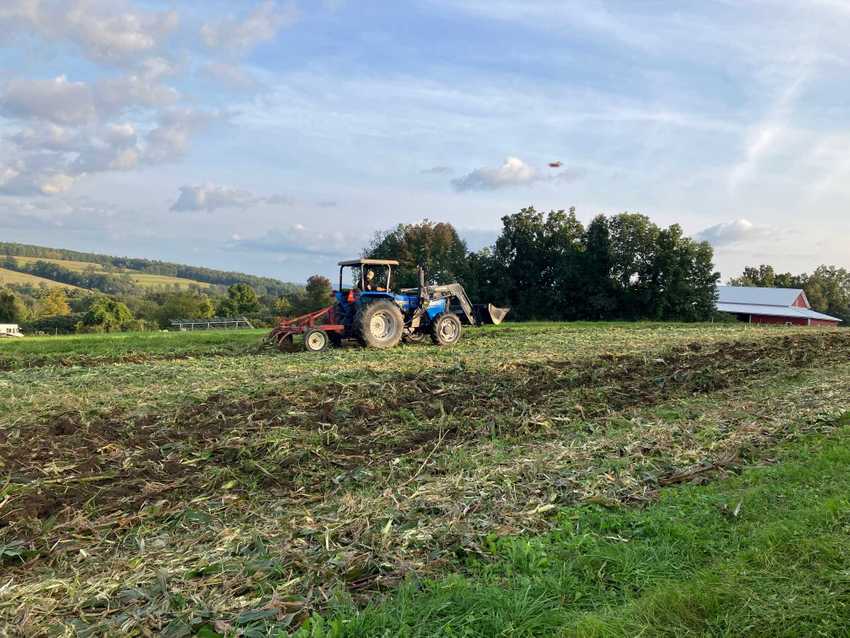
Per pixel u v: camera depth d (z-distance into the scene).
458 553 4.30
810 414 8.10
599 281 40.00
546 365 12.39
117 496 5.48
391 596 3.72
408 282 39.97
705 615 3.33
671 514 4.84
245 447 6.65
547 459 6.32
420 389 9.96
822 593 3.40
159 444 6.95
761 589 3.49
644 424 7.93
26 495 5.40
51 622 3.53
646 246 38.94
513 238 42.16
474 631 3.32
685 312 39.53
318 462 6.40
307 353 14.76
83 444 6.93
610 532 4.61
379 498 5.30
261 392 9.46
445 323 17.09
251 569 4.01
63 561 4.36
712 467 6.12
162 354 15.84
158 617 3.51
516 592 3.65
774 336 19.70
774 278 90.12
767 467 5.96
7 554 4.39
